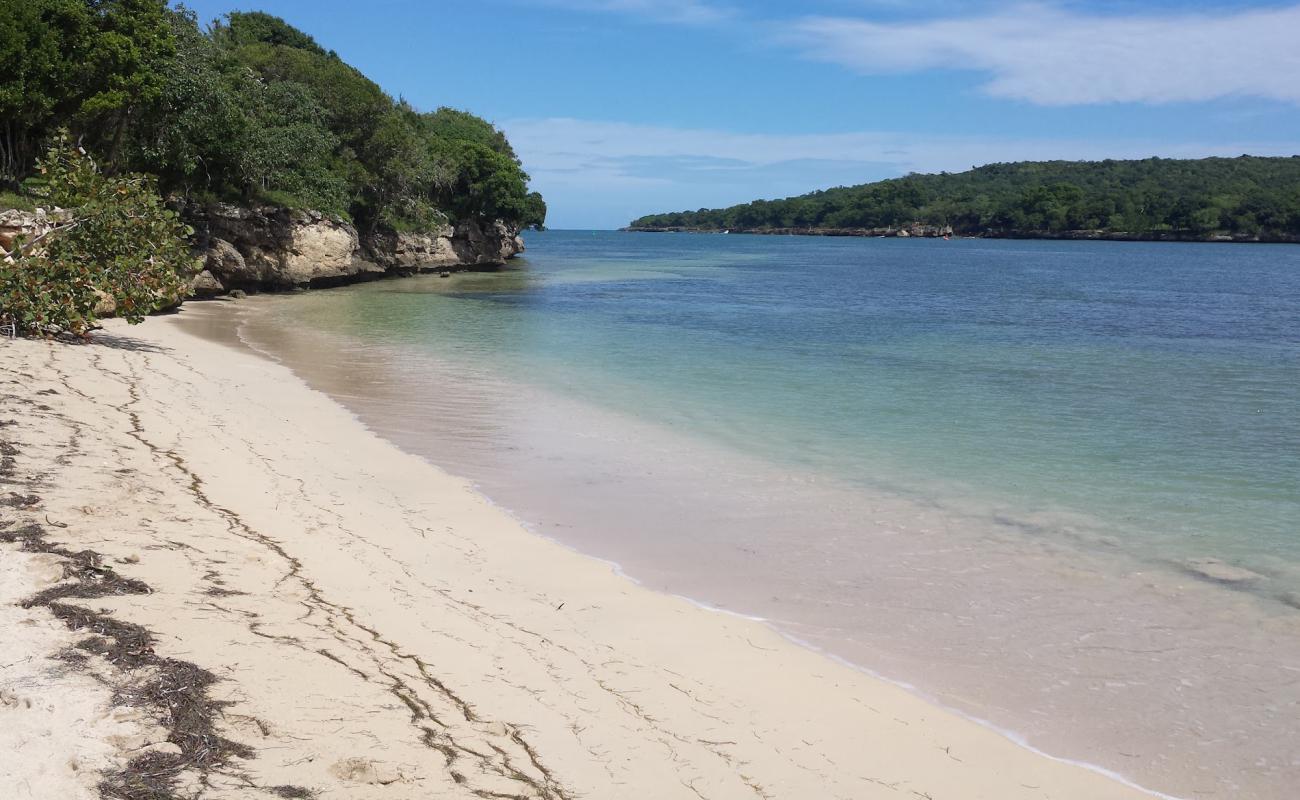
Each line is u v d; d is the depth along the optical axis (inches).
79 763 181.5
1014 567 377.4
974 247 7165.4
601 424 637.9
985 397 783.7
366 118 2236.7
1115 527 431.8
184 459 456.8
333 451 523.8
